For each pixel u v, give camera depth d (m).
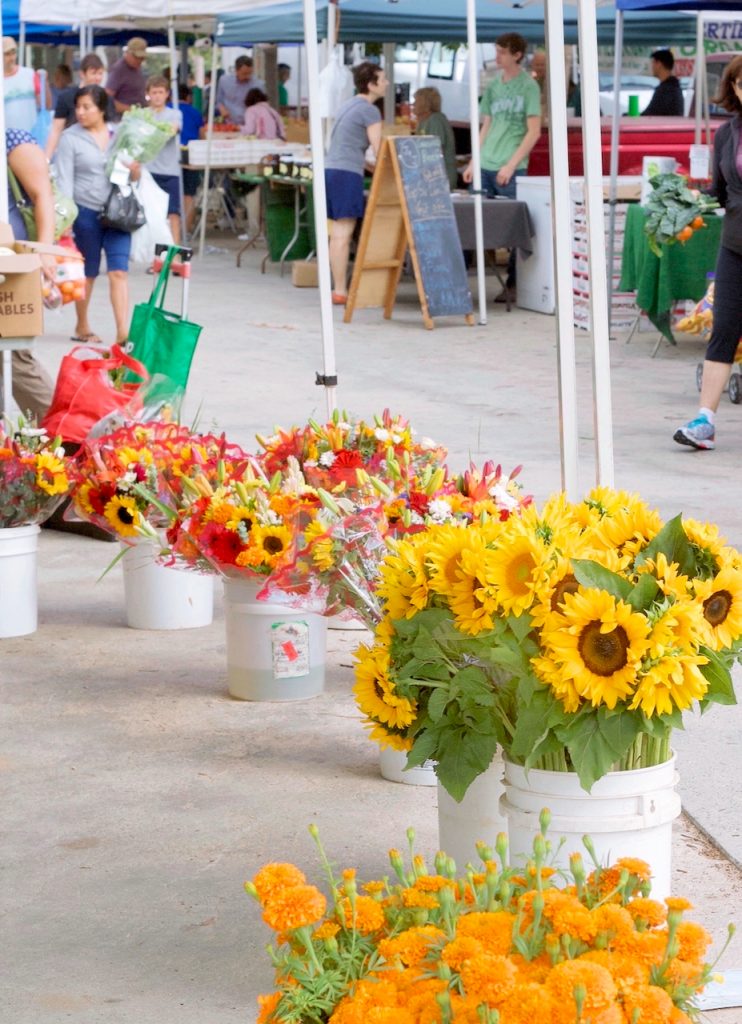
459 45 19.09
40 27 21.61
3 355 6.60
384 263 12.84
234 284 15.23
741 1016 2.73
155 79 15.87
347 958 2.21
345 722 4.32
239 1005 2.81
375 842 3.51
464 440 8.16
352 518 3.49
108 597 5.64
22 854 3.48
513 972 2.00
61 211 7.05
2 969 2.95
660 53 16.39
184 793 3.81
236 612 4.45
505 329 12.52
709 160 10.72
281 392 9.59
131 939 3.07
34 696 4.55
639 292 11.09
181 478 4.51
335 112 15.12
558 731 2.62
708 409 7.88
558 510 2.93
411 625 2.81
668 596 2.59
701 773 3.89
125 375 6.38
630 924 2.13
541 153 16.06
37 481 5.01
